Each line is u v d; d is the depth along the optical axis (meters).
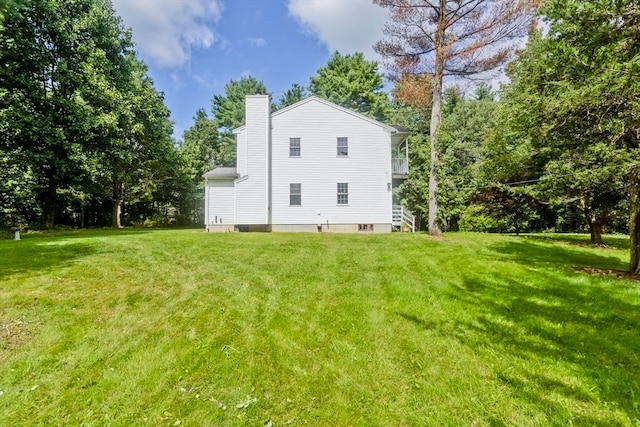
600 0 5.19
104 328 3.72
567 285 5.56
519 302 4.73
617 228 17.38
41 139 14.16
